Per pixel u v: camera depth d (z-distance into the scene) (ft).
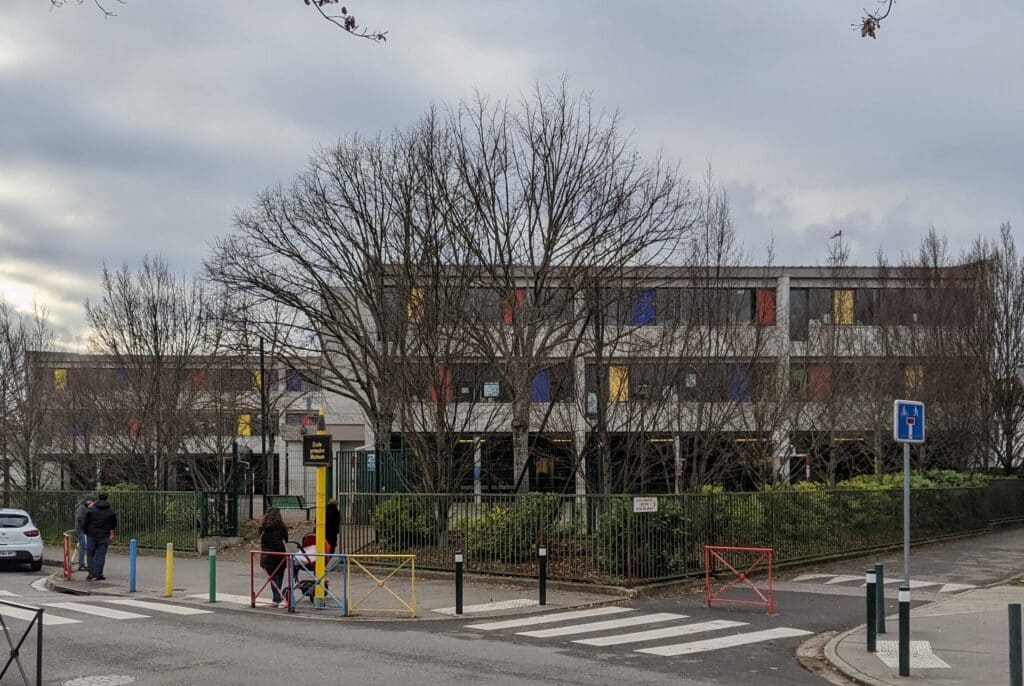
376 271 90.17
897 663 37.50
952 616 48.67
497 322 85.81
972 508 102.78
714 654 40.65
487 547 66.74
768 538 70.90
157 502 96.07
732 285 90.84
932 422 118.42
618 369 88.12
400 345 83.92
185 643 43.29
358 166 105.81
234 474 95.71
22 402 124.06
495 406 88.89
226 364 124.67
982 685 33.68
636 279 83.51
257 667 37.45
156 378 112.68
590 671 36.70
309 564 58.90
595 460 85.61
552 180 81.35
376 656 39.75
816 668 37.99
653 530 61.46
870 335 129.39
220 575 74.54
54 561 90.22
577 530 63.31
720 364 84.43
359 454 94.53
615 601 56.49
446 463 79.41
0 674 35.22
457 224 79.46
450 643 43.11
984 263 127.95
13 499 117.29
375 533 74.49
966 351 122.72
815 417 105.29
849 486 99.50
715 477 88.53
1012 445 129.80
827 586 62.90
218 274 112.88
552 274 84.23
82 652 41.14
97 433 118.52
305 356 130.31
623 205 82.74
